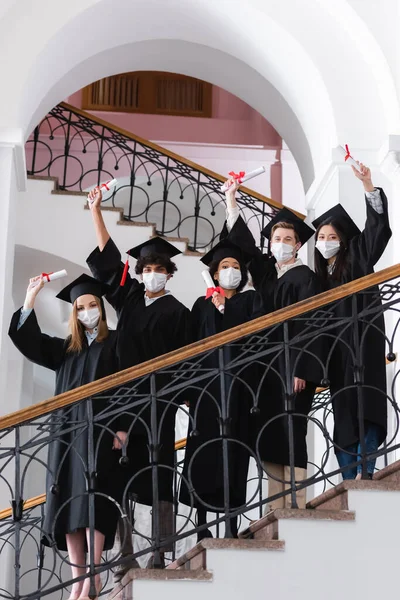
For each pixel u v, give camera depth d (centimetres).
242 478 548
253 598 467
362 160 780
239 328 508
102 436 541
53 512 534
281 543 474
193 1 809
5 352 723
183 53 906
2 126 748
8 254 730
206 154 1322
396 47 788
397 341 726
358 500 484
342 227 574
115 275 611
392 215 765
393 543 479
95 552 528
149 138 1332
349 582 473
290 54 817
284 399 534
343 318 519
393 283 729
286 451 538
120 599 509
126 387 540
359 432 531
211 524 488
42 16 780
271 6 805
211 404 557
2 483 1051
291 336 554
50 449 552
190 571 467
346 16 795
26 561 1114
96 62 895
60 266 973
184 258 958
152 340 577
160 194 1289
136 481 545
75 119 1273
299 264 579
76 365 572
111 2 795
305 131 880
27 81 765
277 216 603
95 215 620
